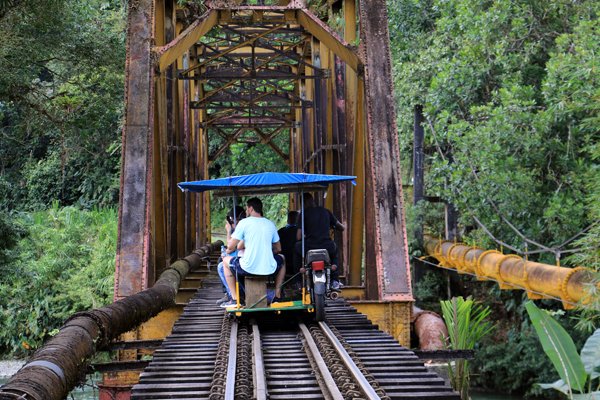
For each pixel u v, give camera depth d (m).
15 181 35.41
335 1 14.01
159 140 11.35
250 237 8.62
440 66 18.52
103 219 28.56
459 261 17.17
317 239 9.12
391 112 10.81
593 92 13.08
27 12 14.42
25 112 17.06
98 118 17.09
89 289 23.19
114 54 16.58
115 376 9.52
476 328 11.43
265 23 14.71
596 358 4.99
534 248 16.77
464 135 17.23
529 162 15.92
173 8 13.13
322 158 15.77
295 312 9.15
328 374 6.20
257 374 6.20
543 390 16.48
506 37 17.23
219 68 20.97
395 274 10.20
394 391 6.05
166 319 10.19
